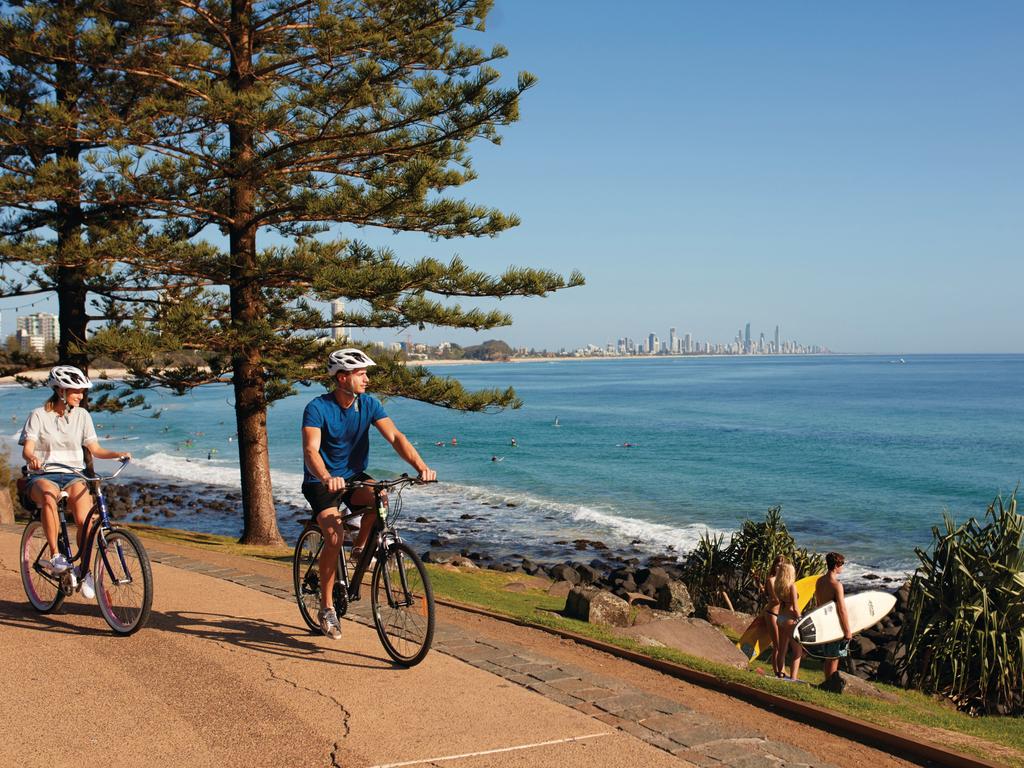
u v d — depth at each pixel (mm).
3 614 6258
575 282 14523
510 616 7941
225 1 15023
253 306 15164
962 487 40406
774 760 4031
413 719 4348
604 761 3895
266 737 4055
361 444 5453
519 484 42156
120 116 15289
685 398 124125
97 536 5906
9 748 3832
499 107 13812
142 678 4863
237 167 14195
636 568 24000
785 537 15234
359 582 5555
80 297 16250
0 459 19234
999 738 6039
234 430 75812
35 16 13383
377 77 14375
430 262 13836
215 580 7871
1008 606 9953
